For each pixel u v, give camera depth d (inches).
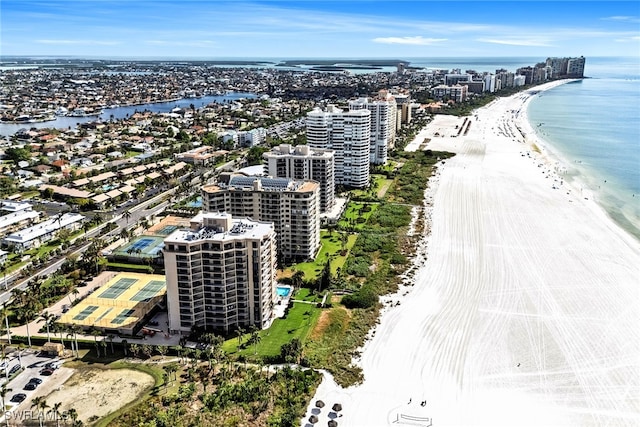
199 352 7155.5
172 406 6230.3
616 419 6038.4
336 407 6161.4
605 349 7372.1
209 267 7623.0
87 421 5999.0
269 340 7682.1
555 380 6737.2
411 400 6407.5
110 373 6924.2
